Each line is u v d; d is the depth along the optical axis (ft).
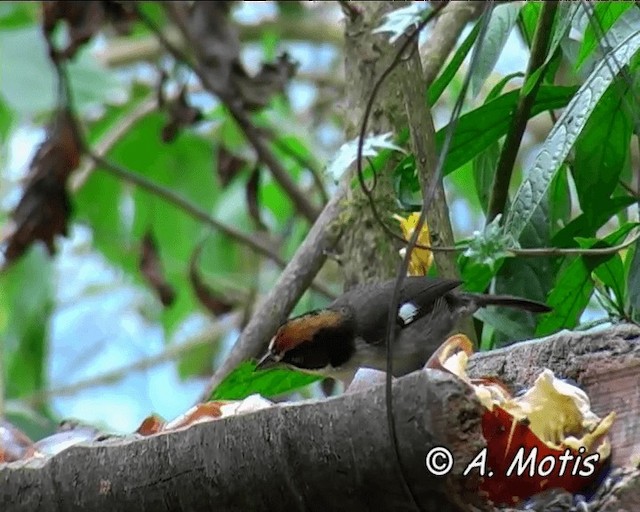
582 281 29.53
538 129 54.44
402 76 28.89
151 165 59.57
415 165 29.71
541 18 28.84
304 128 60.23
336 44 59.98
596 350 23.38
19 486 21.09
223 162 46.55
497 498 20.83
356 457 18.30
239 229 54.13
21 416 46.70
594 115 29.30
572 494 21.03
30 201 43.37
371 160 29.55
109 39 65.21
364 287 35.42
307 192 55.31
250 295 49.65
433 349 34.30
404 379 18.07
